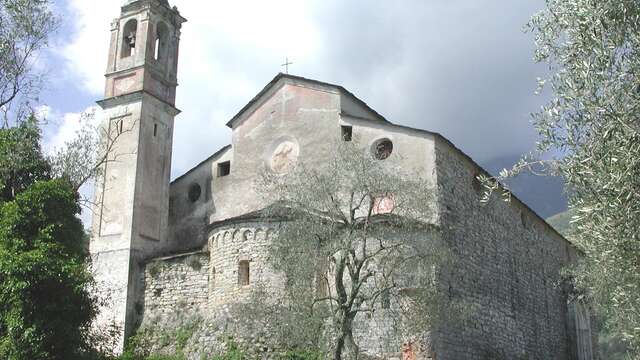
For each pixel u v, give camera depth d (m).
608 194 11.22
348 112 33.69
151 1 37.59
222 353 26.83
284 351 25.69
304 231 22.14
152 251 34.56
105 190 35.09
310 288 21.77
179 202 37.19
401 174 29.53
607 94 11.26
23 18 24.36
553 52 12.34
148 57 36.81
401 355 25.39
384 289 21.23
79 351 21.86
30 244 21.23
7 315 19.89
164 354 29.75
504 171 12.45
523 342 34.75
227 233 29.73
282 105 34.47
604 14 11.31
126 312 32.06
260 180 31.61
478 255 31.48
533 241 39.44
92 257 33.84
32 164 24.64
